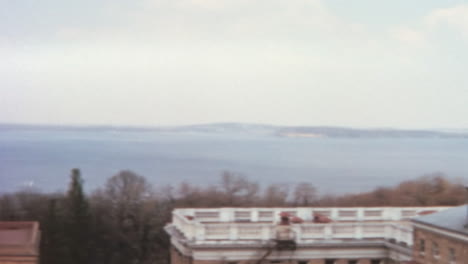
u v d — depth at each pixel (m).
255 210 73.00
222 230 64.31
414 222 59.81
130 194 141.62
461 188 190.00
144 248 133.62
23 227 64.25
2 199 144.50
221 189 184.62
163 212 143.25
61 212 109.44
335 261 65.56
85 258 110.06
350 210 74.12
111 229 128.50
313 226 65.62
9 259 53.06
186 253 64.50
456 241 53.94
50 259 105.75
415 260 59.84
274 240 63.78
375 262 66.25
